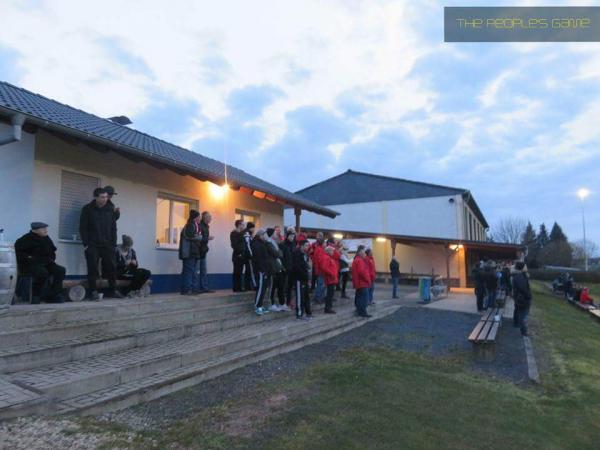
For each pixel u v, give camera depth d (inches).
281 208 579.5
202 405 180.2
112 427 146.2
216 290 429.7
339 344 326.3
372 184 1300.4
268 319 339.9
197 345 238.5
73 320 231.1
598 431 207.8
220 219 460.1
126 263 315.0
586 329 588.4
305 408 185.2
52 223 290.8
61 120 267.6
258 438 154.1
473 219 1467.8
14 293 231.5
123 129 436.8
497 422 198.5
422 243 1011.9
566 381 285.7
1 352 179.6
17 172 272.2
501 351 357.1
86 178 317.7
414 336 386.0
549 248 2534.5
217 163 555.5
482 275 560.4
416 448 160.4
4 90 304.3
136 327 249.4
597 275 1658.5
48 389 154.3
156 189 379.6
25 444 122.6
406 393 220.8
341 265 505.4
